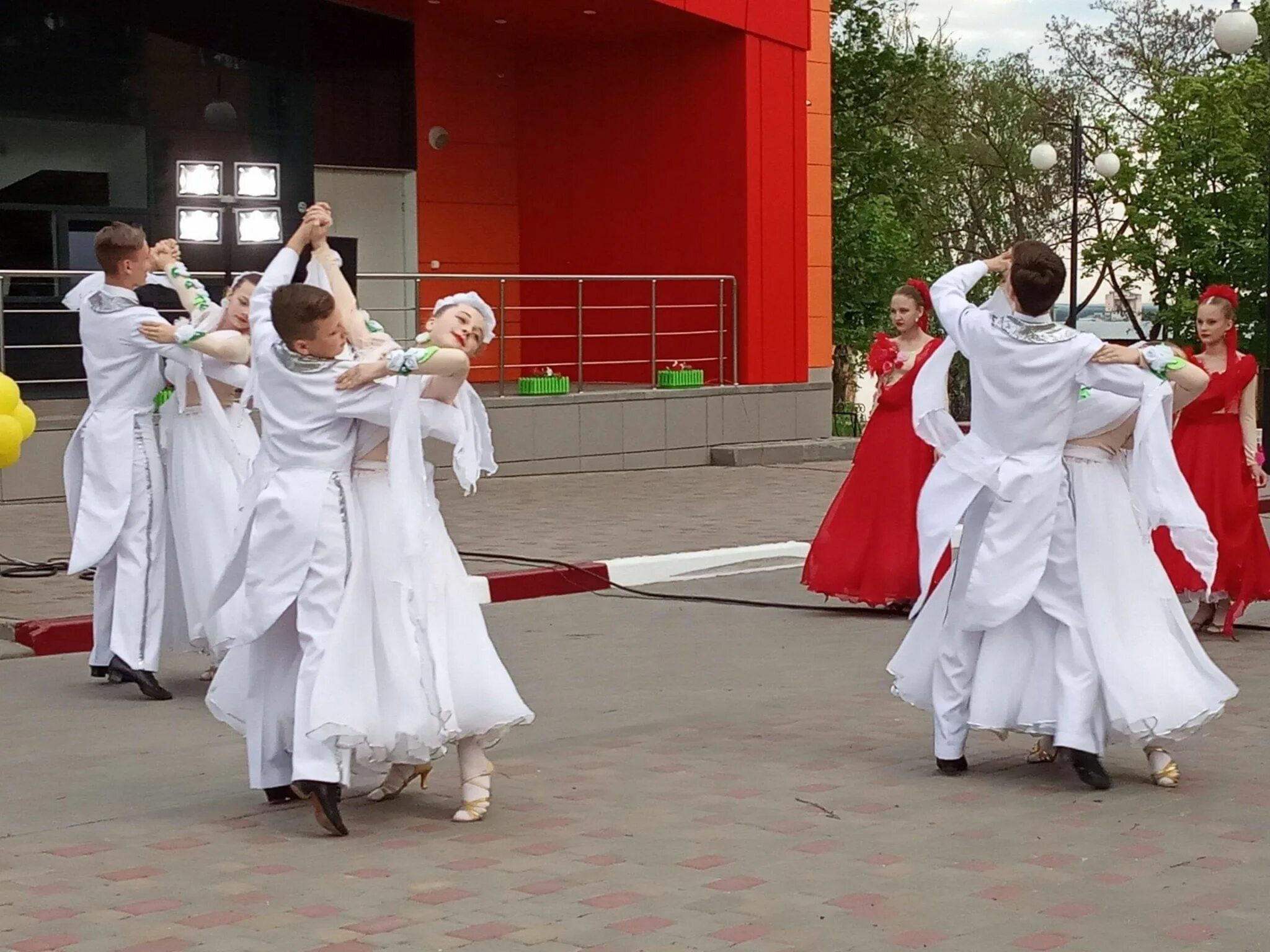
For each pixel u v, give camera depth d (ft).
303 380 17.39
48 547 38.47
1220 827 18.04
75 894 15.61
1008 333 19.47
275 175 35.19
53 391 55.52
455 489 53.52
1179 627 19.86
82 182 57.47
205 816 18.58
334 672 17.08
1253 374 31.19
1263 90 131.64
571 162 71.46
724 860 16.67
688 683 26.86
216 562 24.82
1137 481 19.45
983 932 14.44
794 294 68.13
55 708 24.94
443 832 17.78
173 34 59.67
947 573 21.08
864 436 33.68
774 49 67.10
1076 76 156.25
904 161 138.10
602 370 71.15
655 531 44.16
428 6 65.36
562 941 14.15
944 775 20.42
